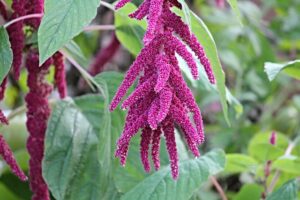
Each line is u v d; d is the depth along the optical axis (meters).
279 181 0.96
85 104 0.82
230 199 1.22
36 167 0.77
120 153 0.55
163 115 0.52
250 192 0.92
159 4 0.53
